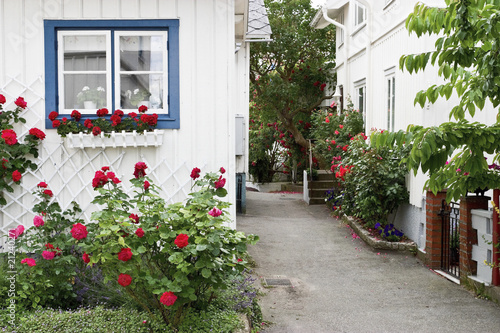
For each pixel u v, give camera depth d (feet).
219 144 24.99
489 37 15.29
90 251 16.08
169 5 24.76
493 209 22.67
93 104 25.16
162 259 17.03
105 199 16.75
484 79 16.52
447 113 29.12
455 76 17.75
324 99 70.64
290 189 67.82
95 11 24.75
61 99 24.95
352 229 38.65
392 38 37.52
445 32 16.67
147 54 25.21
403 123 34.53
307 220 43.29
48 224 20.58
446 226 27.81
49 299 18.78
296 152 69.21
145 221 16.56
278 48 71.05
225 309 18.97
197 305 18.39
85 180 24.61
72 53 24.98
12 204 24.38
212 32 24.84
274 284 25.80
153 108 25.34
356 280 26.55
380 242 32.55
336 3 58.03
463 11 15.17
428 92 17.85
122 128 24.50
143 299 18.26
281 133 69.67
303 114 72.43
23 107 24.20
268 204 53.78
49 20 24.66
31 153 24.43
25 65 24.64
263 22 46.80
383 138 16.25
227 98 24.94
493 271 23.08
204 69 24.86
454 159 17.75
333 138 51.52
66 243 19.11
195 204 16.74
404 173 33.65
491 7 14.90
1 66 24.50
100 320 17.07
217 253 15.93
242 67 46.80
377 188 34.14
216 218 16.29
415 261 30.01
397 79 36.04
